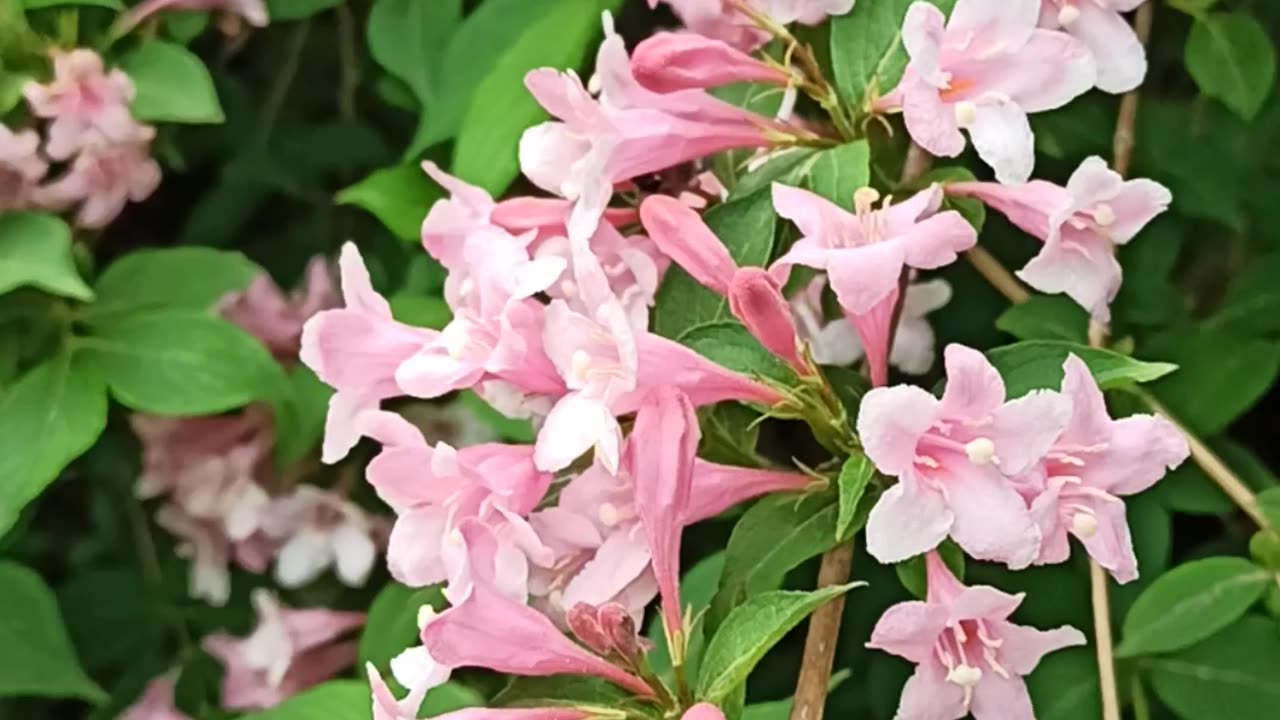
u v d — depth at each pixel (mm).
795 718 515
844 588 482
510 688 515
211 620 708
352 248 527
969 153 618
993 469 485
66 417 601
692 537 658
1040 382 509
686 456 498
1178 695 595
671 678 548
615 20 655
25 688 617
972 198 540
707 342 521
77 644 696
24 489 595
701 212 558
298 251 705
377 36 628
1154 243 640
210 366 606
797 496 520
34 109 614
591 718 503
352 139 693
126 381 606
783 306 507
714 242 519
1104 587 589
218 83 694
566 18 587
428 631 492
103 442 702
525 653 498
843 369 526
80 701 724
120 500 707
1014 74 516
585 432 494
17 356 618
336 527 673
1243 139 665
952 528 482
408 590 613
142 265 625
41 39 619
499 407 538
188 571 705
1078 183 521
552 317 503
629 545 512
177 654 708
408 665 502
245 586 709
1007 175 511
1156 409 615
